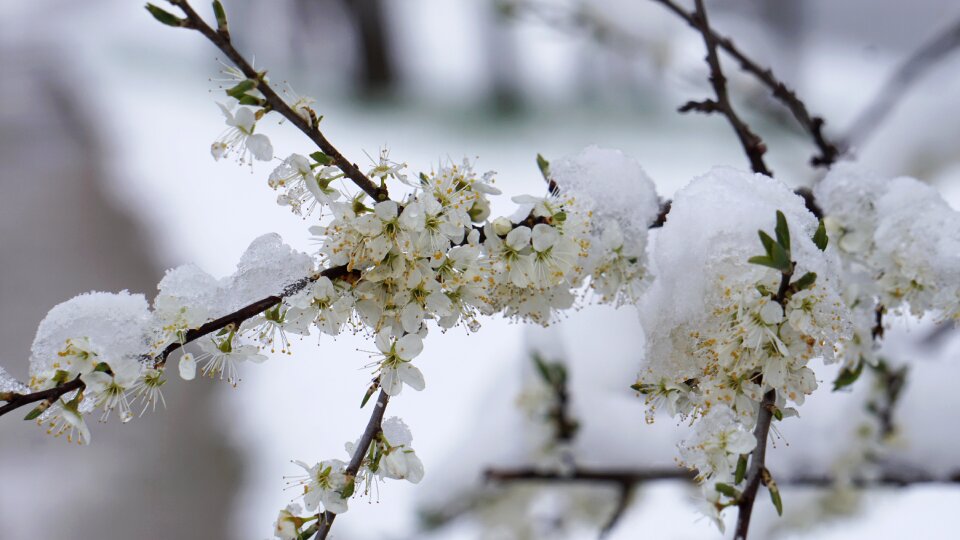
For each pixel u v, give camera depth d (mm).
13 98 5379
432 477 1564
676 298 1223
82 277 4035
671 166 3865
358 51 4988
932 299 1282
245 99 1201
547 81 4527
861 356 1302
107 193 4578
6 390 1202
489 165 4086
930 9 4395
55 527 2941
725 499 1209
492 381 1630
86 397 1211
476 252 1223
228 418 3215
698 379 1225
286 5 5254
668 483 1496
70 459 3244
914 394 1483
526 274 1235
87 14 6133
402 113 4652
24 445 3350
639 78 4344
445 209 1222
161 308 1210
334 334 1225
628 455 1506
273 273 1222
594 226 1262
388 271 1220
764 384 1204
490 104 4602
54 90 5438
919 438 1477
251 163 1212
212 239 4289
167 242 4289
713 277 1213
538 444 1516
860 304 1297
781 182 1242
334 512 1215
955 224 1277
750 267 1205
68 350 1200
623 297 1265
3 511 3025
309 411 3121
